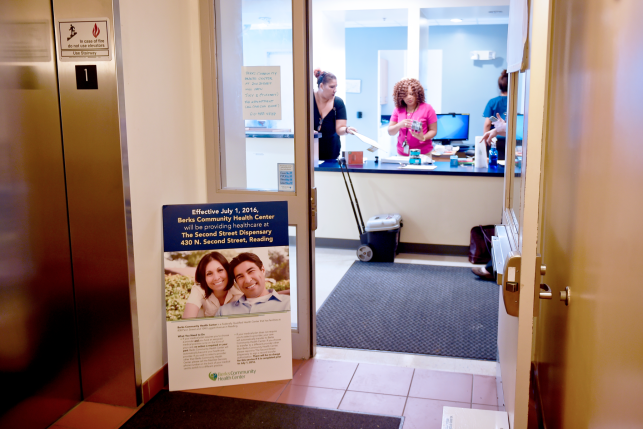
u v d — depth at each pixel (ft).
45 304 7.45
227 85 9.32
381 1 20.93
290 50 8.91
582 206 4.98
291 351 8.89
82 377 8.20
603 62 4.28
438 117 23.85
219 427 7.54
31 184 7.07
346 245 17.69
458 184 16.21
